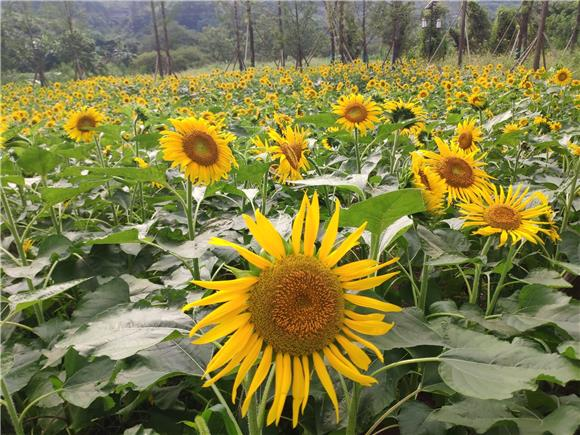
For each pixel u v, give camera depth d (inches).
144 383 67.9
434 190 90.8
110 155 239.6
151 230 131.8
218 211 164.6
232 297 52.0
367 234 79.4
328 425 74.7
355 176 72.8
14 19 1747.0
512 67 899.4
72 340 63.5
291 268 52.6
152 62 2314.2
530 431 64.9
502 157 206.1
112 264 120.1
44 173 136.9
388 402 74.4
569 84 394.0
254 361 52.0
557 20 1445.6
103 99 770.8
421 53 1502.2
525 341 77.8
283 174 130.0
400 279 111.8
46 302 115.6
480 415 67.4
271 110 406.9
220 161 112.6
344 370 52.0
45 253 107.0
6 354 68.4
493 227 97.1
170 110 467.8
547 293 88.2
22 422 85.4
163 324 67.0
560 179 158.1
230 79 959.6
